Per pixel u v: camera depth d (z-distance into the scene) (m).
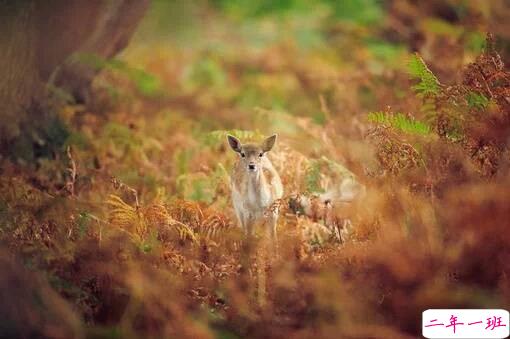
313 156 15.29
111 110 18.39
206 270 11.16
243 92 22.38
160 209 11.80
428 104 11.65
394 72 17.88
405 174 10.84
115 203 11.75
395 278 9.88
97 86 18.61
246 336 10.09
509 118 10.68
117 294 10.30
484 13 17.64
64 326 9.80
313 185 13.01
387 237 10.25
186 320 9.98
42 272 10.23
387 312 9.77
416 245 10.03
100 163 15.78
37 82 15.74
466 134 10.90
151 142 16.83
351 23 23.58
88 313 10.18
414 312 9.66
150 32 25.62
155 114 19.42
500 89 11.02
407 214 10.46
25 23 15.09
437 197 10.59
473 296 9.58
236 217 13.84
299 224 12.65
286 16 26.25
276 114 17.12
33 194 12.34
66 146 15.71
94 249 10.68
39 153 15.67
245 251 11.65
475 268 9.73
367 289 9.95
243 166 13.23
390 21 20.81
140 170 15.61
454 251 9.81
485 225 9.70
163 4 25.92
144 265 10.66
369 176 11.67
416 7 20.34
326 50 23.69
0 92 15.06
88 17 16.06
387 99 16.31
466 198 9.97
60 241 10.88
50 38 15.83
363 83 18.67
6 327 9.62
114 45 17.19
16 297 9.72
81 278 10.43
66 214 11.55
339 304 9.86
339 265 10.55
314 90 21.41
